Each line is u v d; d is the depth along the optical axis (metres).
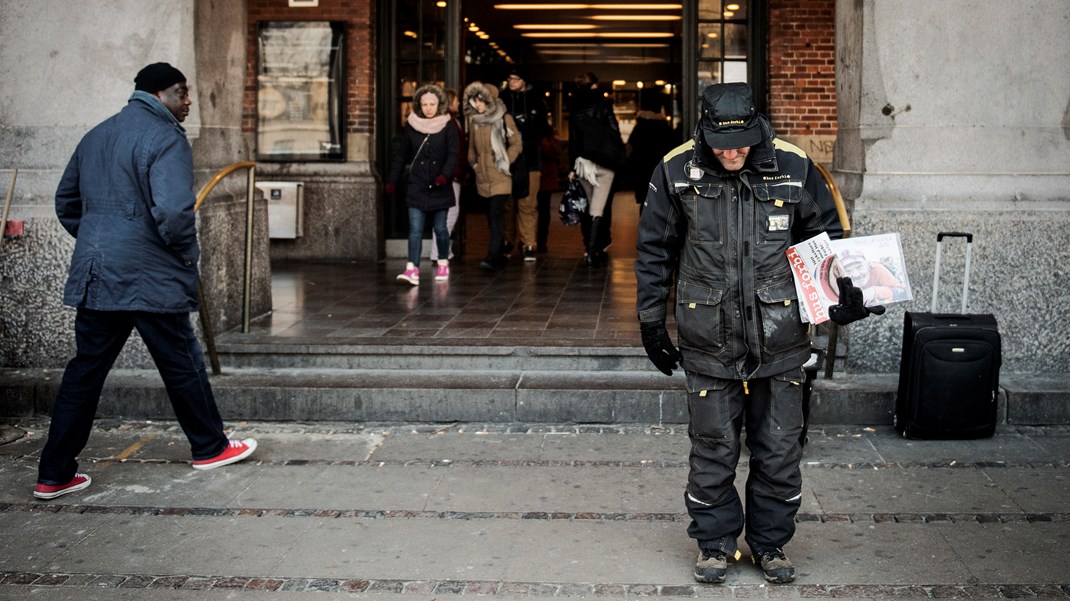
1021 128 6.30
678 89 18.42
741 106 3.71
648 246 4.02
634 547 4.44
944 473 5.31
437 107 9.31
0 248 6.38
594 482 5.23
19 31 6.61
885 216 6.32
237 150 7.49
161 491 5.16
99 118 6.62
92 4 6.59
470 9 20.97
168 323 5.13
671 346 4.06
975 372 5.69
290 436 6.02
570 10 21.11
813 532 4.58
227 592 4.05
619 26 24.12
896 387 6.16
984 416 5.75
